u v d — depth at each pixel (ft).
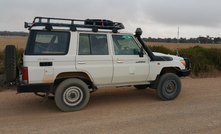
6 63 14.89
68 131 12.55
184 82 30.40
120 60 17.56
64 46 15.97
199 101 19.67
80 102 16.70
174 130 12.78
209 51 45.52
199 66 38.75
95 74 16.72
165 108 17.35
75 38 16.24
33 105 18.44
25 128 13.04
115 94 22.74
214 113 16.12
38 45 15.29
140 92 23.66
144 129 12.88
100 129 12.85
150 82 19.54
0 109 17.22
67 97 16.24
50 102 19.42
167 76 19.52
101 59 16.87
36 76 15.01
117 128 13.03
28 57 14.85
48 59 15.26
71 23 16.70
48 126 13.37
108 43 17.31
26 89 14.99
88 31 16.67
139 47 18.67
